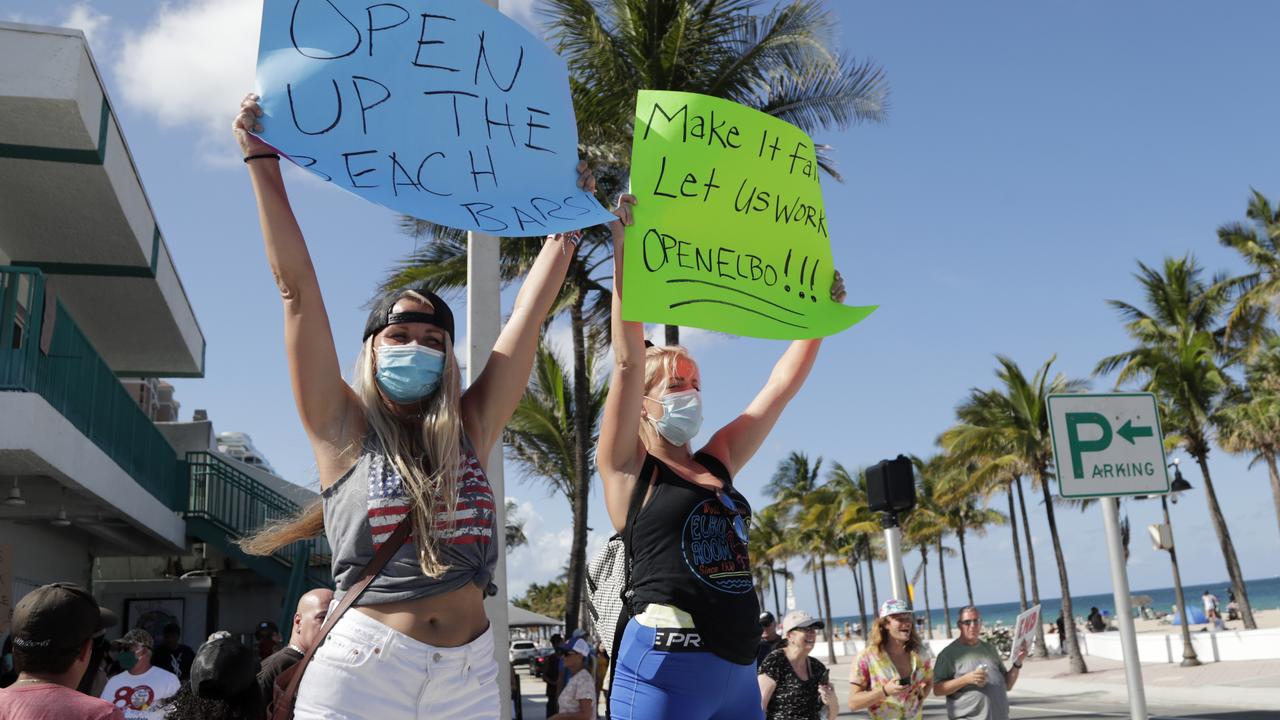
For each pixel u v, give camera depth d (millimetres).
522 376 2596
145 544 18219
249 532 18578
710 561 2867
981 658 7320
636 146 3234
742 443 3441
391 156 2576
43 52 11266
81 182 13172
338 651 2072
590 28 16453
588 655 10141
